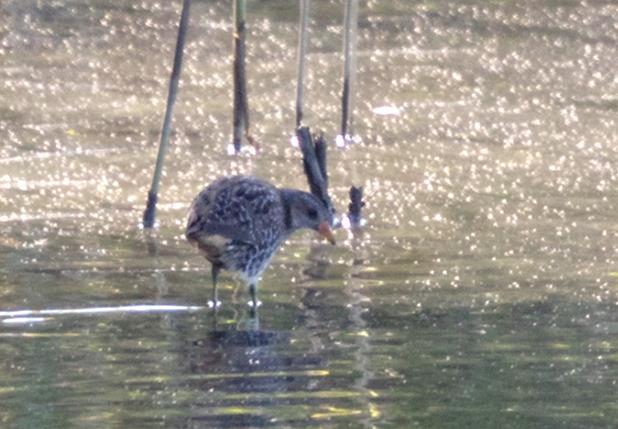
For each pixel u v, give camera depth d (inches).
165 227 594.2
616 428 364.8
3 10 1072.8
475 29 1035.9
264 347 434.0
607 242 563.5
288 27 1038.4
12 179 676.1
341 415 375.9
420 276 516.4
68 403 385.4
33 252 550.6
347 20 770.8
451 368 414.0
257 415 375.6
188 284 507.2
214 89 882.8
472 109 831.7
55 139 756.6
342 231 589.0
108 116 812.0
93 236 578.2
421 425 368.8
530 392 392.8
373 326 455.2
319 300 486.6
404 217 609.3
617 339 439.5
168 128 604.4
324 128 787.4
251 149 737.0
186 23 615.5
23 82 896.3
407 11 1081.4
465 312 470.9
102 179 676.7
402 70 926.4
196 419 373.1
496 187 661.3
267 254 490.6
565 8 1089.4
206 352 429.1
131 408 381.4
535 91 876.0
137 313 471.5
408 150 738.8
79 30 1038.4
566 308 474.0
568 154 729.0
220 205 480.7
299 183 666.2
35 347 435.5
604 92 874.1
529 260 537.6
